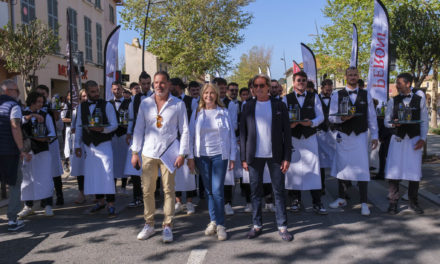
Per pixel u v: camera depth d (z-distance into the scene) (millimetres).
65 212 5945
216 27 26203
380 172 7965
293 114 5391
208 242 4441
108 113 5648
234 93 6672
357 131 5477
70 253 4176
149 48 27422
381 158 7926
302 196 6754
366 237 4449
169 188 4605
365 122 5504
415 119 5195
